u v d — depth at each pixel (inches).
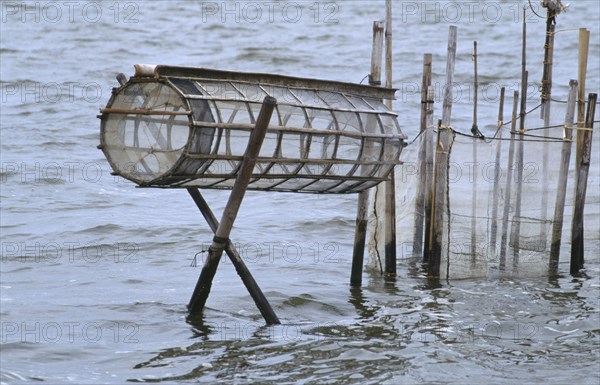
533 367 1525.6
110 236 2397.9
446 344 1628.9
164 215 2623.0
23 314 1770.4
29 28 5236.2
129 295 1902.1
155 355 1556.3
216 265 1681.8
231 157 1499.8
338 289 1948.8
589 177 2277.3
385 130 1694.1
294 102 1594.5
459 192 1993.1
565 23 5438.0
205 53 4911.4
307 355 1556.3
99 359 1537.9
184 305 1829.5
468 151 1995.6
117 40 5088.6
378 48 1839.3
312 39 5216.5
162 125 1498.5
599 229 2277.3
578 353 1598.2
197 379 1451.8
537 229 2036.2
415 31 5393.7
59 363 1520.7
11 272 2075.5
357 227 1941.4
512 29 5354.3
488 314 1796.3
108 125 1547.7
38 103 3939.5
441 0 6146.7
